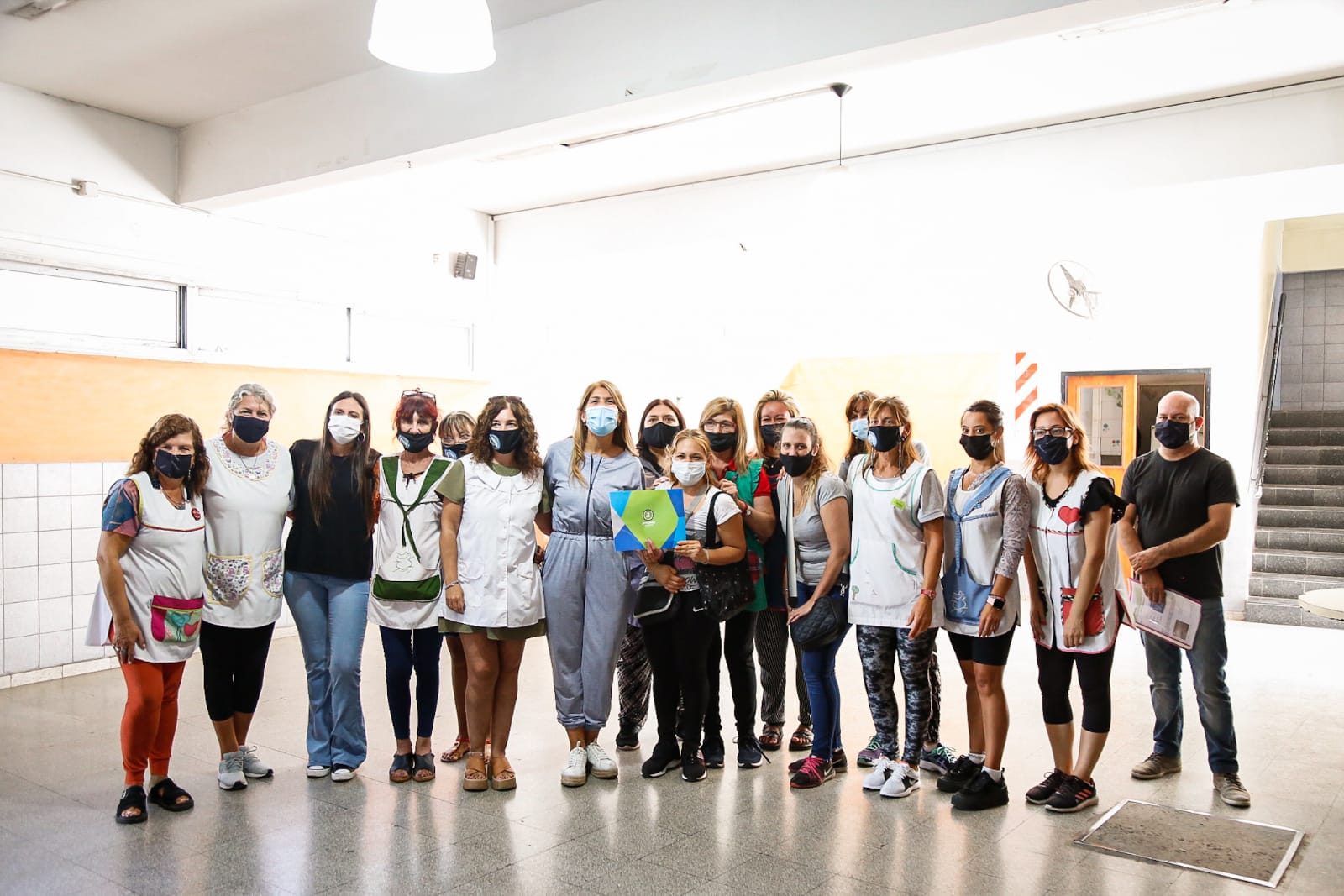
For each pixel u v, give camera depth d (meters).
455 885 3.09
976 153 6.73
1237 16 4.85
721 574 3.93
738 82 4.51
